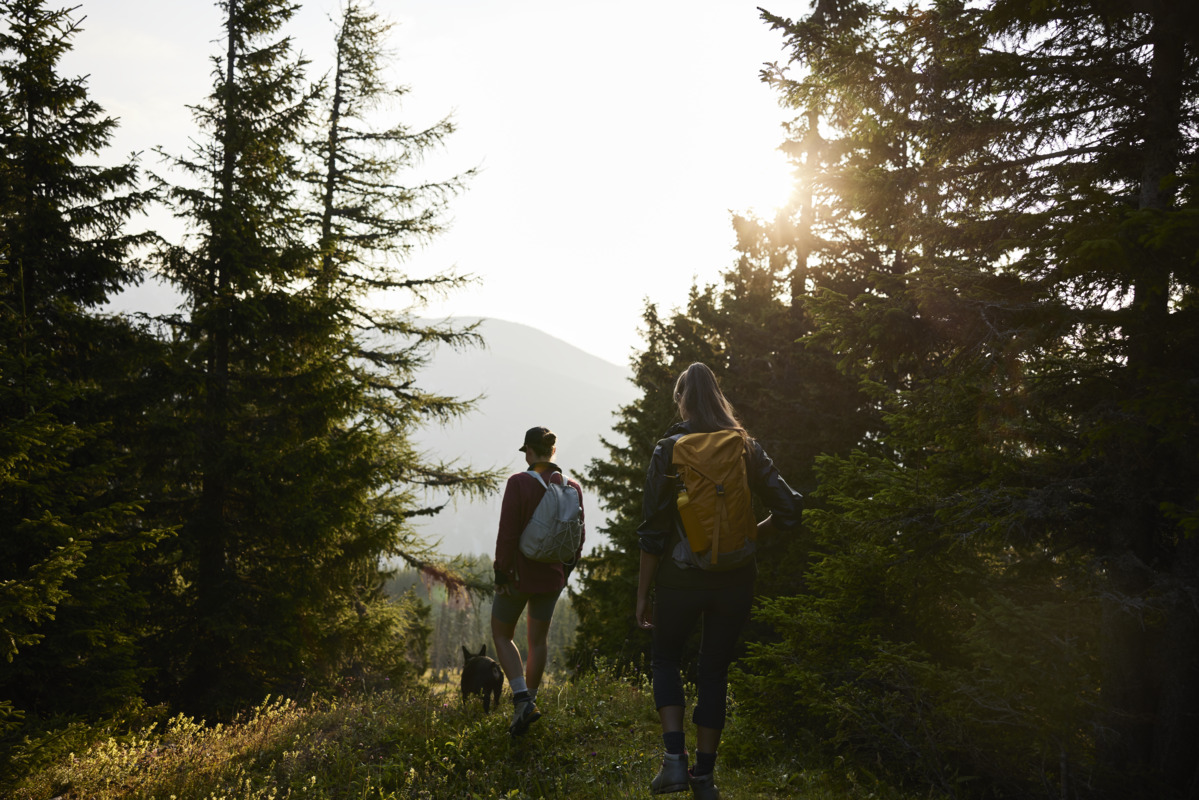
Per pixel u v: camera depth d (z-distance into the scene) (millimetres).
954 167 5691
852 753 4508
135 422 10109
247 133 11258
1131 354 4469
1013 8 4914
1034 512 4152
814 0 13805
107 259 10625
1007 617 3941
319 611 12039
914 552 4637
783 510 2988
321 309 11625
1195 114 4746
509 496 4305
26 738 4996
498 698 5344
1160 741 3945
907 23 5934
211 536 10664
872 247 13938
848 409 13484
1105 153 4949
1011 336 4492
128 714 6961
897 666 4262
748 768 4535
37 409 6734
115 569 6773
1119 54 5043
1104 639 4141
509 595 4500
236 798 4043
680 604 2904
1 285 8969
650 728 5094
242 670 10914
